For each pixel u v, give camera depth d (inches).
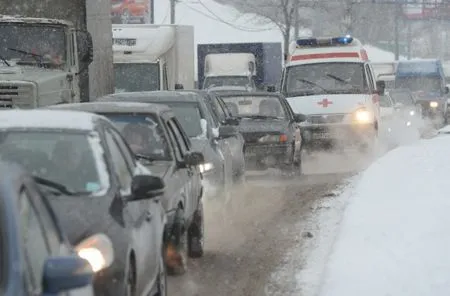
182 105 1433.3
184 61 3198.8
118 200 745.6
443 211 1243.2
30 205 540.4
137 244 746.8
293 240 1295.5
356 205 1429.6
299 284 1019.9
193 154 1083.3
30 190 552.7
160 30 3026.6
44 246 538.6
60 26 1898.4
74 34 1915.6
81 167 767.1
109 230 701.9
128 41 2955.2
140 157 1058.7
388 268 966.4
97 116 848.9
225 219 1449.3
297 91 2549.2
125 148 873.5
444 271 932.6
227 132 1482.5
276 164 2039.9
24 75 1796.3
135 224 756.0
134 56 2928.2
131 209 767.7
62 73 1876.2
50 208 586.2
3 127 804.0
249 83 3998.5
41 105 1768.0
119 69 2920.8
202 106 1441.9
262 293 986.1
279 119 2100.1
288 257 1176.8
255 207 1624.0
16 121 815.1
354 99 2504.9
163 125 1087.6
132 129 1080.8
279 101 2146.9
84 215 707.4
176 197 1002.7
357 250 1070.4
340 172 2212.1
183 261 1059.3
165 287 890.1
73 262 488.4
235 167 1688.0
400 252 1035.3
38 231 537.3
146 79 2920.8
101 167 768.3
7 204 492.4
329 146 2506.2
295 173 2076.8
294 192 1809.8
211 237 1333.7
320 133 2491.4
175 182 1021.2
